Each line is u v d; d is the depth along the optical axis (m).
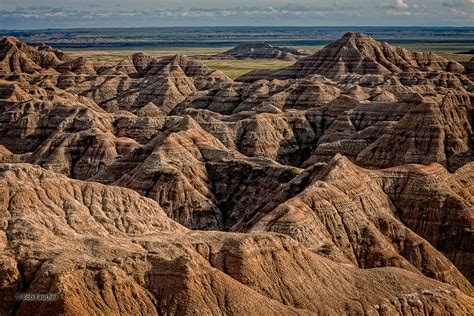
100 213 122.06
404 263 132.00
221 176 181.88
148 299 98.56
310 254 113.81
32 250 103.38
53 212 116.56
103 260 101.75
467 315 111.81
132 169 189.38
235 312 98.94
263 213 153.62
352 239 134.75
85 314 93.44
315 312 104.38
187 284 99.44
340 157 154.38
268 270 108.06
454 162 191.00
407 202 154.00
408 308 109.38
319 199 137.75
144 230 122.50
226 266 107.88
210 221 166.25
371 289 111.25
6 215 112.00
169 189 169.25
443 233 148.38
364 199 146.12
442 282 125.50
